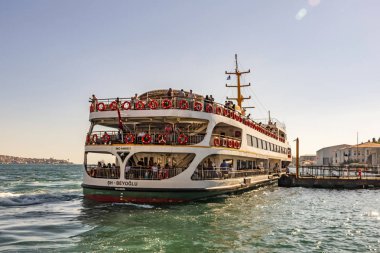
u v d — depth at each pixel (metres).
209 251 12.40
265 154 38.28
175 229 15.42
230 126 29.73
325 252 12.87
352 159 141.12
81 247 12.45
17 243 12.81
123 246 12.68
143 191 21.50
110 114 23.16
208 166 26.27
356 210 23.67
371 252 13.06
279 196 30.81
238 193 30.19
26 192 32.69
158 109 22.64
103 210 19.75
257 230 15.92
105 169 22.62
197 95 26.02
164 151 21.98
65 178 67.88
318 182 42.03
